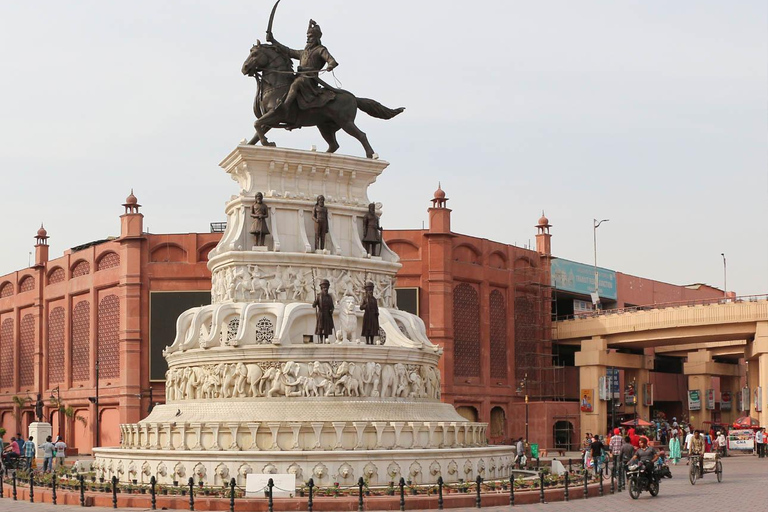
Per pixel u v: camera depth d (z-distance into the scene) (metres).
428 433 48.16
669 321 97.56
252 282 52.38
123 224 103.50
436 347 54.06
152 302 102.06
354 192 56.69
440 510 39.75
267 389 48.91
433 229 102.19
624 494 46.56
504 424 107.50
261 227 53.03
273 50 56.69
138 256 102.69
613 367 107.31
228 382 49.56
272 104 55.62
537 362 110.69
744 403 99.00
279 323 50.16
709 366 117.50
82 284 110.88
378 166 57.00
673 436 73.75
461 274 104.38
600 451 56.75
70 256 113.88
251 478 42.47
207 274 102.00
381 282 55.66
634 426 90.69
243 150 53.91
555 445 104.12
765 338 90.00
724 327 94.12
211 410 49.41
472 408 105.19
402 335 52.56
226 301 52.50
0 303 126.62
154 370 101.31
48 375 116.94
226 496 41.66
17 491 47.53
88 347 109.88
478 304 106.69
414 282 102.38
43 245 119.38
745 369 127.62
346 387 48.78
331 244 54.53
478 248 106.81
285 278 52.69
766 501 42.38
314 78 56.09
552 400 110.62
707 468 53.69
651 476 44.56
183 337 54.56
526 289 112.25
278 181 54.88
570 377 114.19
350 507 39.69
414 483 45.62
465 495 41.31
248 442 46.62
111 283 106.06
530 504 41.81
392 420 48.31
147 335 102.06
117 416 103.75
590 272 123.38
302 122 56.72
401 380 50.56
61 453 72.56
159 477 47.25
